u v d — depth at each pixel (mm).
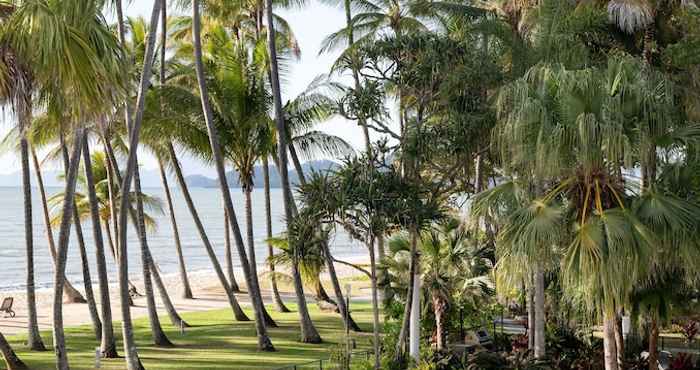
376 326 17453
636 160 13258
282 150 24938
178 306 37250
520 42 19125
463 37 19969
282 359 21984
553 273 18375
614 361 13273
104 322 22938
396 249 20656
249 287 23922
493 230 20828
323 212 16875
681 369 18312
